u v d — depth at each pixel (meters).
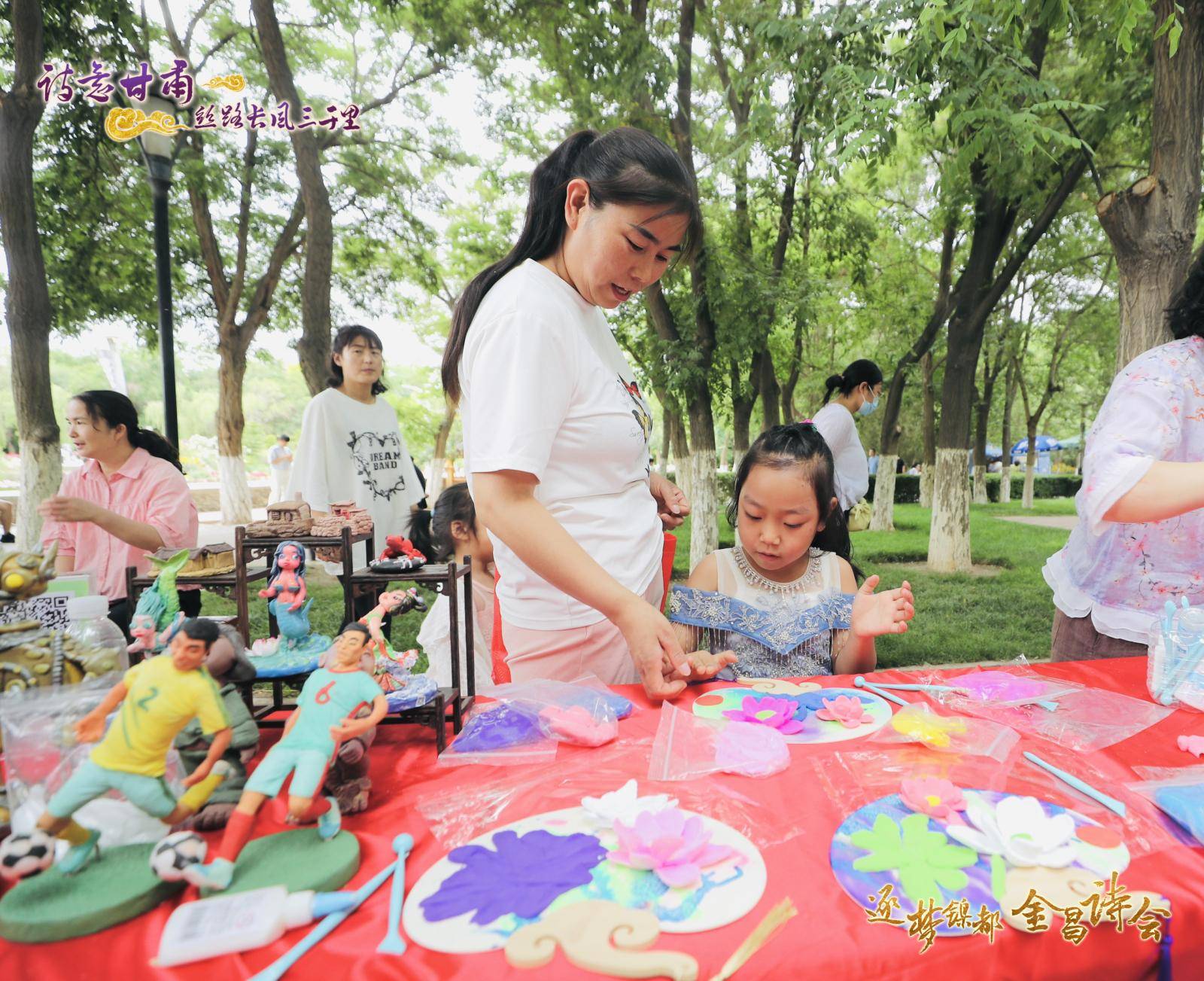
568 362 1.31
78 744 0.79
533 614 1.48
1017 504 18.73
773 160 7.29
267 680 1.03
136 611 0.99
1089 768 1.05
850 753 1.09
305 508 1.24
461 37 7.89
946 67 4.42
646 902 0.73
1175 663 1.31
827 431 4.56
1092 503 1.46
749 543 1.73
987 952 0.69
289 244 11.37
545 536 1.21
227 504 12.21
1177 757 1.09
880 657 5.01
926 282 12.89
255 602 5.88
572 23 7.08
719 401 9.66
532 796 0.96
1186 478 1.33
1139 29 4.77
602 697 1.29
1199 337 1.58
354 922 0.71
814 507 1.67
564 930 0.68
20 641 0.91
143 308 10.99
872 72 4.65
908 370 11.02
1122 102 5.71
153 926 0.70
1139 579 1.73
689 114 7.47
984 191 7.01
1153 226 3.72
